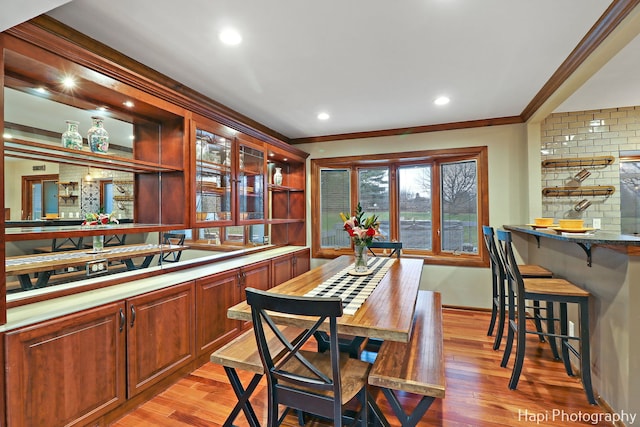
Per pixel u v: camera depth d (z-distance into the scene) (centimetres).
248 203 345
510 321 249
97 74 183
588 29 191
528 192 358
